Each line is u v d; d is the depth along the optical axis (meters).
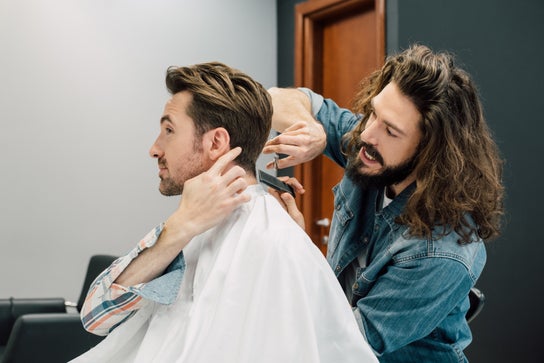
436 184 1.21
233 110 1.18
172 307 1.11
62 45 3.73
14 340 2.43
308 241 1.12
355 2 3.72
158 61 4.08
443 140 1.21
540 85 3.02
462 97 1.23
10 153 3.55
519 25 3.03
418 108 1.21
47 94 3.67
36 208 3.61
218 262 1.08
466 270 1.22
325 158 4.07
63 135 3.71
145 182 3.99
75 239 3.72
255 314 1.01
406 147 1.24
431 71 1.20
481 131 1.29
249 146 1.22
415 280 1.20
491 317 2.98
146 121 4.01
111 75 3.90
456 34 3.12
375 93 1.37
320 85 4.11
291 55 4.41
